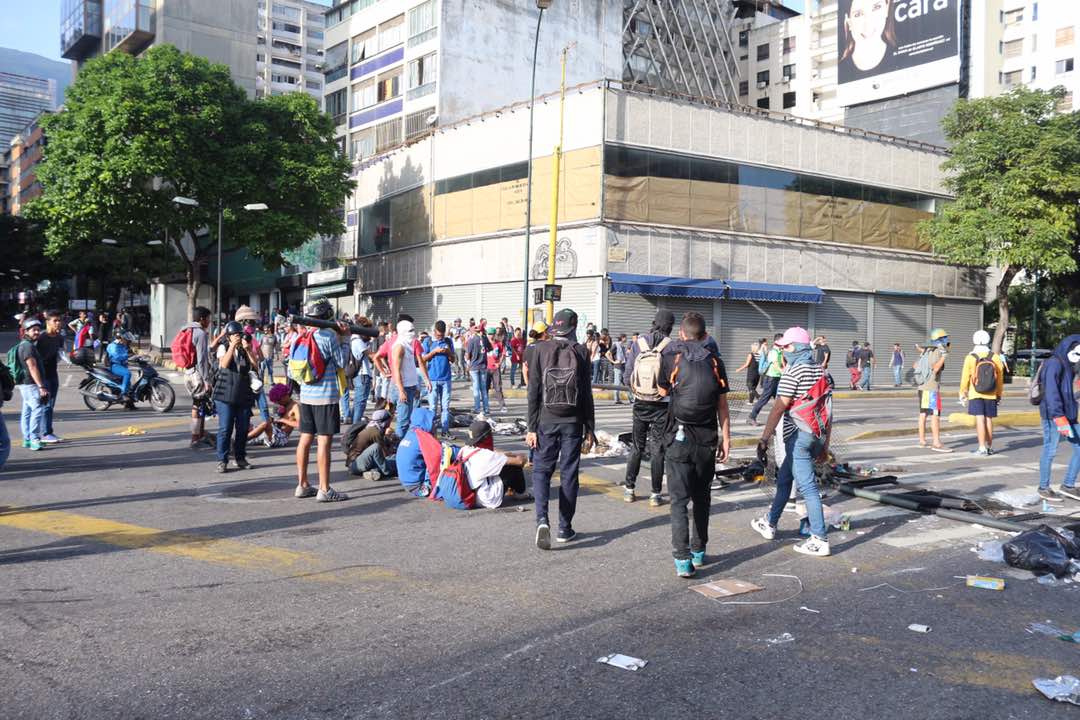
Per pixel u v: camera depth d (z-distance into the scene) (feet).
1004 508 24.39
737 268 92.27
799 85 228.84
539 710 10.61
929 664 12.48
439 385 40.14
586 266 85.10
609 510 23.80
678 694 11.20
